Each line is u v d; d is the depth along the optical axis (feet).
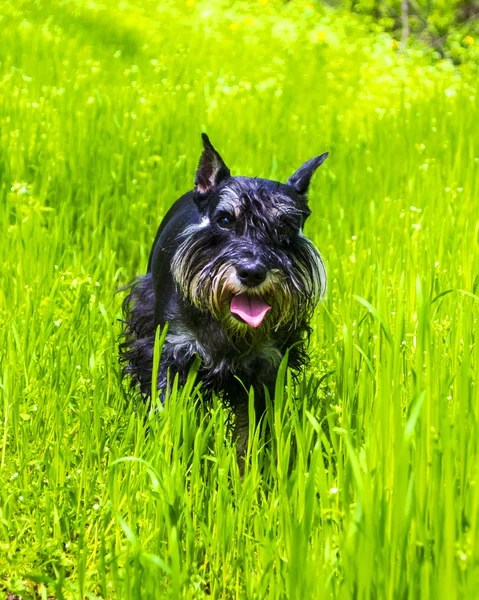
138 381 16.71
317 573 10.55
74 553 12.55
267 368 15.70
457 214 24.91
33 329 17.01
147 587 10.59
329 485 12.34
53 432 14.71
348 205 26.91
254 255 14.15
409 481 10.72
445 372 13.47
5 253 21.93
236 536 12.42
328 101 40.47
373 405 13.64
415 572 10.00
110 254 22.61
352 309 18.69
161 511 12.02
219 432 13.88
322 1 77.77
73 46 46.52
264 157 29.58
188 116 32.71
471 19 66.08
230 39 57.21
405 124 34.55
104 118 31.01
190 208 16.60
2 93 34.19
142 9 64.80
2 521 12.30
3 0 56.54
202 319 15.30
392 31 70.69
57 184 26.37
